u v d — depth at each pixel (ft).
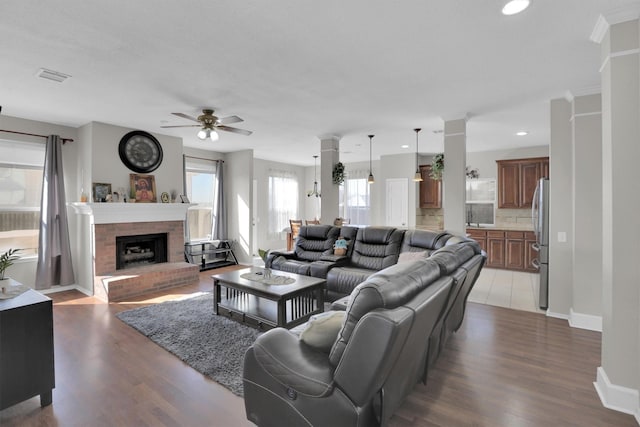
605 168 7.68
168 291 16.47
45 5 6.64
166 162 18.88
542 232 14.12
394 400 5.96
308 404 5.38
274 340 6.07
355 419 4.91
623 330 7.25
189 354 9.62
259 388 6.00
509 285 18.17
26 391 6.98
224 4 6.68
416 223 26.05
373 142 21.74
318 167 33.68
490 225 24.40
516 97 12.59
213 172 24.32
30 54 8.81
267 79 10.68
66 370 8.79
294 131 18.37
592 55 9.06
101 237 15.90
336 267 14.98
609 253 7.46
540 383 8.25
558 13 7.10
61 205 16.10
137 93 11.90
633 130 7.13
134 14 7.00
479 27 7.64
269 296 11.23
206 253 22.35
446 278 6.63
